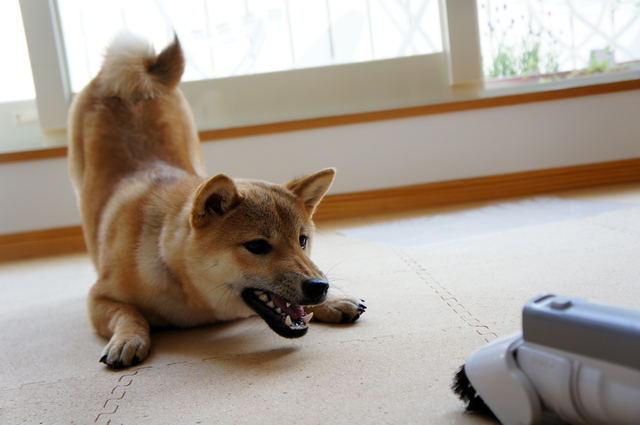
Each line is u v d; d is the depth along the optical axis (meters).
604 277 1.66
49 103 3.33
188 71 3.51
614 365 0.74
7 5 3.37
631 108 3.48
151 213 1.68
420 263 2.12
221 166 3.42
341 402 1.06
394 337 1.39
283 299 1.42
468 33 3.43
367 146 3.45
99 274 1.83
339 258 2.38
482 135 3.47
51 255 3.31
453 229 2.70
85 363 1.46
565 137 3.49
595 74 3.62
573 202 2.98
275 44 3.54
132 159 2.11
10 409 1.20
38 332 1.79
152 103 2.36
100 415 1.13
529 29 3.62
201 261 1.50
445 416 0.96
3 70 3.41
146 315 1.68
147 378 1.31
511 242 2.28
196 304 1.60
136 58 2.43
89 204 2.06
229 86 3.50
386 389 1.09
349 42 3.57
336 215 3.49
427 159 3.48
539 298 0.86
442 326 1.42
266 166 3.44
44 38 3.29
